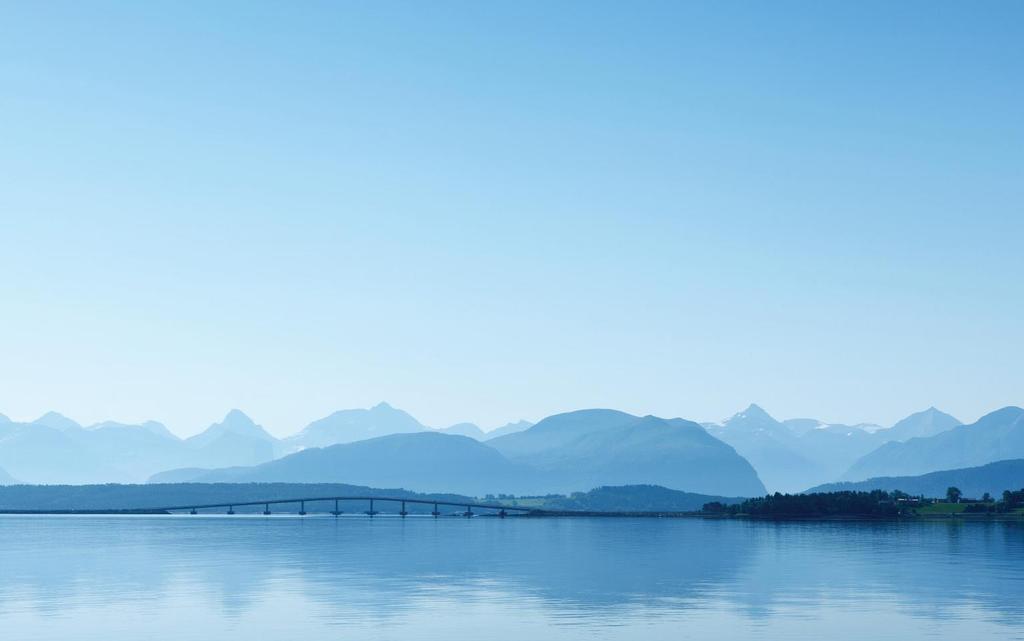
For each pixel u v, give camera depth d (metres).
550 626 119.56
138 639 112.88
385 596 147.75
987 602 138.75
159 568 199.62
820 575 178.25
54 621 125.12
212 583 168.12
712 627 118.62
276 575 182.12
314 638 112.88
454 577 176.88
